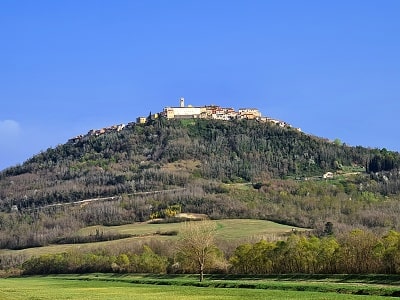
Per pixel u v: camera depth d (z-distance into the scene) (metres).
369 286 94.94
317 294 88.38
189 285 125.31
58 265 199.62
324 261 126.88
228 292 98.94
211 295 94.19
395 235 120.69
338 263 123.69
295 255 134.75
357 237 124.81
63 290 115.31
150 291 108.75
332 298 80.31
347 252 122.50
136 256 180.62
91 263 191.12
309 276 122.38
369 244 119.69
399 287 91.00
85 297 95.25
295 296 85.62
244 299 84.62
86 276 182.75
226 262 153.25
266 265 139.38
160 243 195.75
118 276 174.88
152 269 171.25
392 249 112.06
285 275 129.00
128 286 127.88
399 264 110.62
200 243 140.00
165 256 182.38
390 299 76.88
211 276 146.50
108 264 186.62
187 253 143.62
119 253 193.50
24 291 112.62
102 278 166.25
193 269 157.00
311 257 130.75
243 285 112.31
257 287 108.56
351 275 114.62
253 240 181.25
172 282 133.12
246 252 144.12
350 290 91.56
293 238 142.00
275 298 83.38
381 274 110.50
